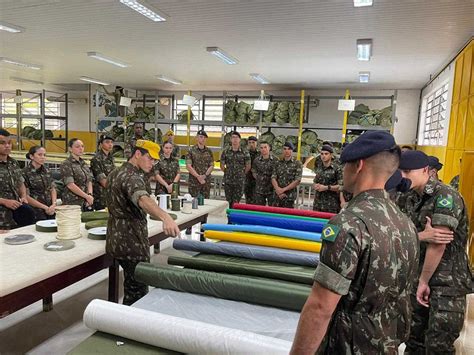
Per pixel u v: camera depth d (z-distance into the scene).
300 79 7.61
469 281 1.80
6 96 12.28
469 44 4.18
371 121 6.14
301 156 6.55
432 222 1.71
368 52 5.07
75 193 3.92
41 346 2.22
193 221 3.29
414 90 8.15
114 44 5.62
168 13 4.07
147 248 2.24
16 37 5.41
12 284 1.56
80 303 2.83
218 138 9.48
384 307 0.92
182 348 1.35
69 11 4.19
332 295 0.88
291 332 1.53
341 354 0.93
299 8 3.73
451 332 1.77
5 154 3.34
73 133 11.14
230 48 5.47
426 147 6.66
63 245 2.09
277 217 3.17
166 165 5.00
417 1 3.36
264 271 2.00
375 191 0.98
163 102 9.59
